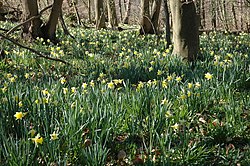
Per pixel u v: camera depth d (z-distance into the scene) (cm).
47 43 1147
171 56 768
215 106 449
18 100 376
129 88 482
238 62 645
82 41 1207
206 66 643
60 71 677
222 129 367
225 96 466
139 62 699
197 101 432
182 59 774
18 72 623
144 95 401
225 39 1322
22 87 446
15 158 258
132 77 595
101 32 1506
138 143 354
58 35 1325
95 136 306
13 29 669
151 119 365
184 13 777
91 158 269
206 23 2742
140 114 389
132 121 361
